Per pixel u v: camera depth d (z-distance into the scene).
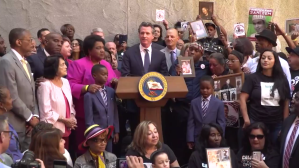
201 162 7.05
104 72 7.48
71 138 7.81
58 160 5.16
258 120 7.70
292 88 8.39
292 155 6.91
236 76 8.00
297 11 13.24
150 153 6.73
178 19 11.60
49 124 6.17
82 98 7.62
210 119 7.77
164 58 8.35
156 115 7.32
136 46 8.35
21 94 7.06
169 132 8.37
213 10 11.30
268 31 8.83
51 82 7.32
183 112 8.17
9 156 5.79
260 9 10.74
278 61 7.67
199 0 11.84
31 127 7.08
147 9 11.37
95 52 7.80
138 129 6.73
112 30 11.15
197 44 8.40
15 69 7.00
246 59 9.05
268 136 7.29
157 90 7.22
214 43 10.01
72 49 9.57
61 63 7.34
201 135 7.19
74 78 7.75
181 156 8.30
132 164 5.89
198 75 8.33
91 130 6.34
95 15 11.06
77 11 10.95
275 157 7.23
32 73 7.55
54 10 10.85
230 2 12.17
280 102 7.67
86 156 6.39
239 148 7.90
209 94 7.84
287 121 7.11
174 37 9.25
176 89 7.29
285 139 7.03
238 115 7.96
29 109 7.11
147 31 8.24
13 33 7.13
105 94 7.54
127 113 8.27
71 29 10.27
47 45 8.04
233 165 6.92
